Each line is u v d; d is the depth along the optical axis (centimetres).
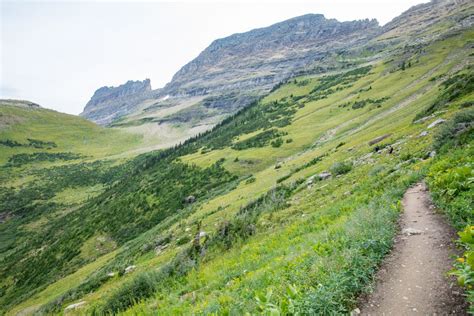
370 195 1545
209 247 1798
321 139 10738
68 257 9762
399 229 915
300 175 4344
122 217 11019
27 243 14275
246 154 12250
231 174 10731
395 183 1527
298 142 11638
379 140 3812
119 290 1581
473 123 1706
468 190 963
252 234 1867
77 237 10906
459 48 16738
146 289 1502
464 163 1204
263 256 1250
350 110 13400
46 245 12144
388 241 801
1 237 17775
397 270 664
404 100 9856
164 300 1193
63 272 8925
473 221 760
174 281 1455
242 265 1238
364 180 2080
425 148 2016
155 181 13238
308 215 1809
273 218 2062
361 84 18412
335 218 1430
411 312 522
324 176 3066
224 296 818
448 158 1371
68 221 14112
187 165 13362
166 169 14600
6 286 9988
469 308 477
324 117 14212
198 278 1361
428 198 1123
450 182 1084
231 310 672
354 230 897
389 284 617
